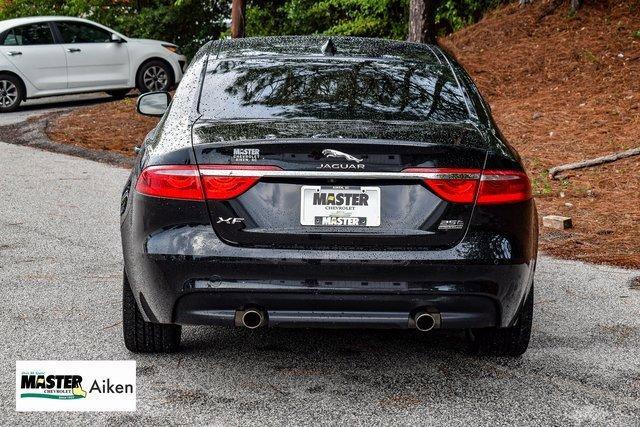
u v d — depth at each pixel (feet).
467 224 12.88
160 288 12.98
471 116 14.24
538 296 19.11
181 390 13.51
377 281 12.70
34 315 17.12
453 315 12.96
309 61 15.55
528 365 14.90
